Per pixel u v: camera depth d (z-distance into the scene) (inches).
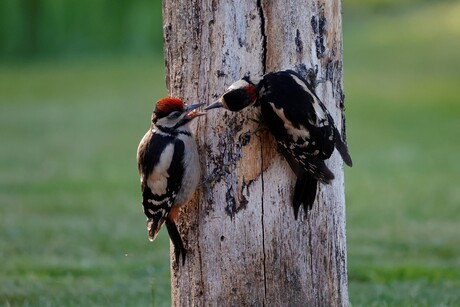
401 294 462.9
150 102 1400.1
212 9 319.6
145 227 639.8
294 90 307.7
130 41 1941.4
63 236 609.9
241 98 307.0
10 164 943.7
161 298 459.5
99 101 1421.0
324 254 331.9
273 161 320.5
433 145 1036.5
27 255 564.1
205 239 327.9
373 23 1903.3
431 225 636.1
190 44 325.4
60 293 472.7
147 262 542.6
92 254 570.3
